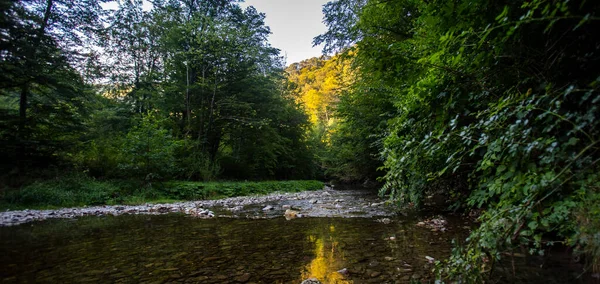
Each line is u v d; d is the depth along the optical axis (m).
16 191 9.27
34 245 4.55
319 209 8.84
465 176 3.87
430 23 2.46
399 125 3.78
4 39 10.29
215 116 19.95
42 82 11.73
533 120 1.94
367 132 13.96
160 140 13.12
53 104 13.12
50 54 12.01
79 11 13.83
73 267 3.45
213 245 4.52
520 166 1.98
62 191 10.11
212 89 18.30
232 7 20.91
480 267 2.10
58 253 4.07
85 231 5.77
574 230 1.90
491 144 2.01
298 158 29.92
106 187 11.28
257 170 24.89
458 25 2.18
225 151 24.27
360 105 12.78
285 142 26.83
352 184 26.84
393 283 2.75
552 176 1.67
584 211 1.74
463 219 5.72
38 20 11.57
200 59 17.70
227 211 9.09
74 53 12.80
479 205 2.68
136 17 18.64
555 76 1.90
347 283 2.80
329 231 5.43
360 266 3.30
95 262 3.64
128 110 18.11
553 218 1.83
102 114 16.83
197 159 17.16
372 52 2.99
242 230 5.75
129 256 3.91
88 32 14.66
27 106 12.66
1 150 10.98
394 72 3.06
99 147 13.69
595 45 1.67
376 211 7.98
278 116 24.30
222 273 3.22
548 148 1.60
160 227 6.19
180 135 18.34
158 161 12.80
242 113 20.56
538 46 1.95
